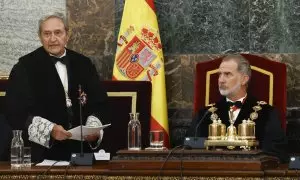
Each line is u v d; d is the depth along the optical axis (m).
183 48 20.00
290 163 13.06
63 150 15.77
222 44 19.84
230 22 19.78
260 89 17.95
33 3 20.23
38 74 16.16
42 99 16.03
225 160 12.77
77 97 16.34
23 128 15.70
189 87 19.97
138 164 12.99
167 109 19.94
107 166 13.88
